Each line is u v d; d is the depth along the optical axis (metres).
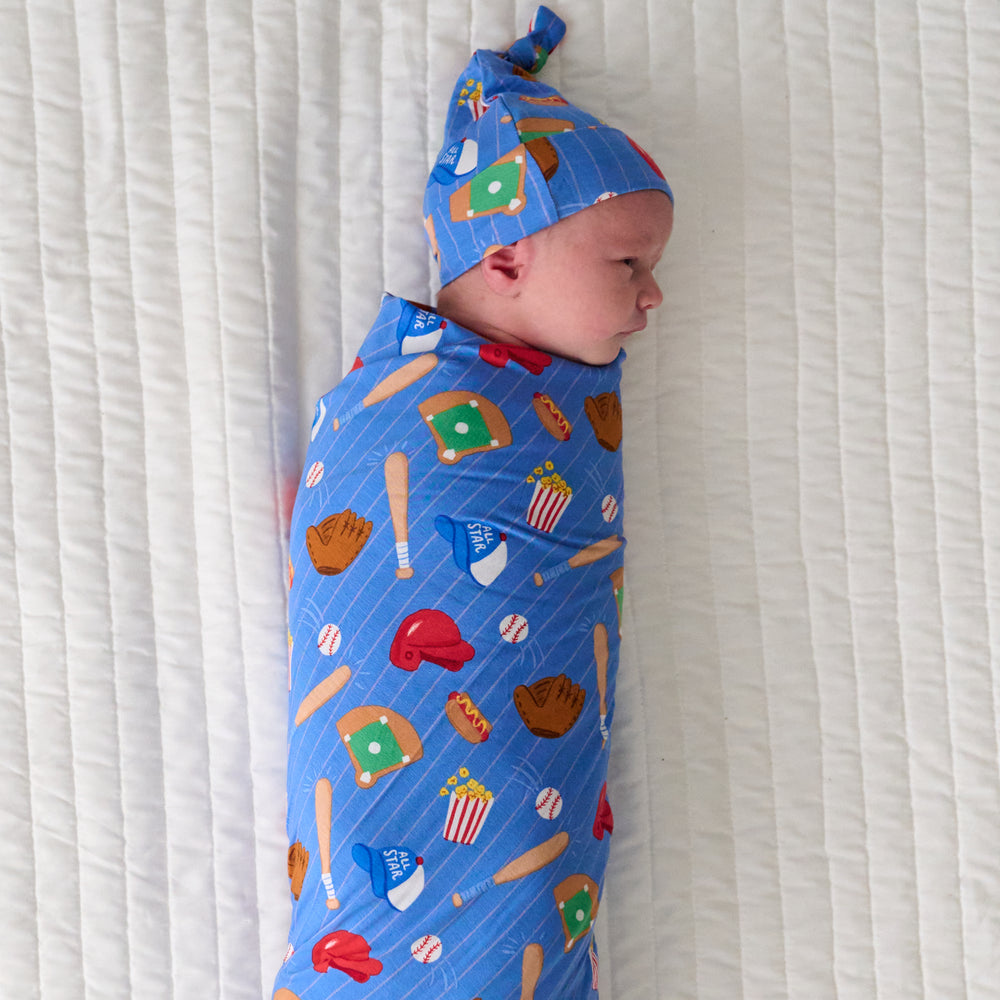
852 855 1.04
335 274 1.03
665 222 0.90
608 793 1.03
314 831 0.85
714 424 1.04
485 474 0.86
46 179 1.01
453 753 0.83
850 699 1.04
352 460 0.89
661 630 1.04
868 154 1.05
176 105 1.01
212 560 1.01
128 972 1.00
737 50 1.04
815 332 1.04
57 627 1.01
